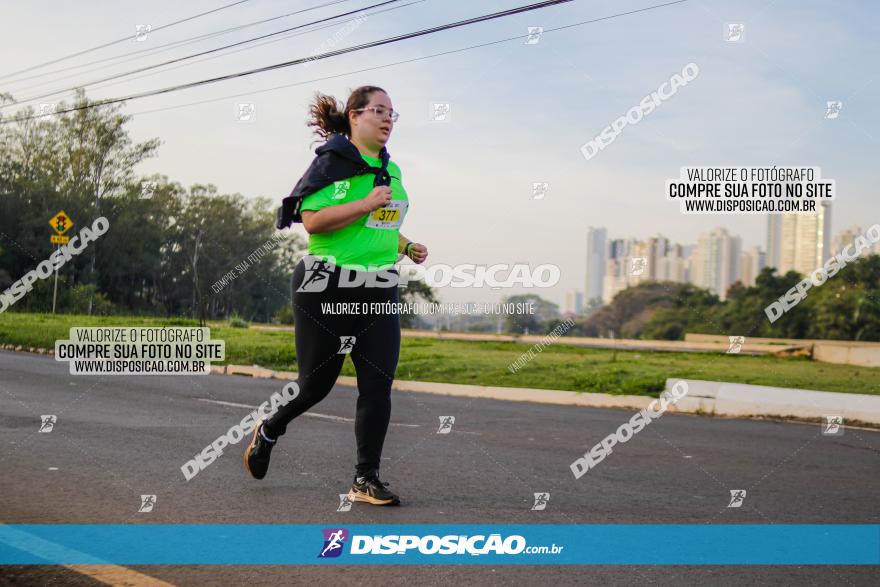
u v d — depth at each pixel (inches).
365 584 108.0
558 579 111.9
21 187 1245.7
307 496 159.6
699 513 153.3
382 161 152.6
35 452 196.9
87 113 1138.0
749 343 645.3
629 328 665.0
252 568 113.9
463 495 164.1
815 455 230.4
